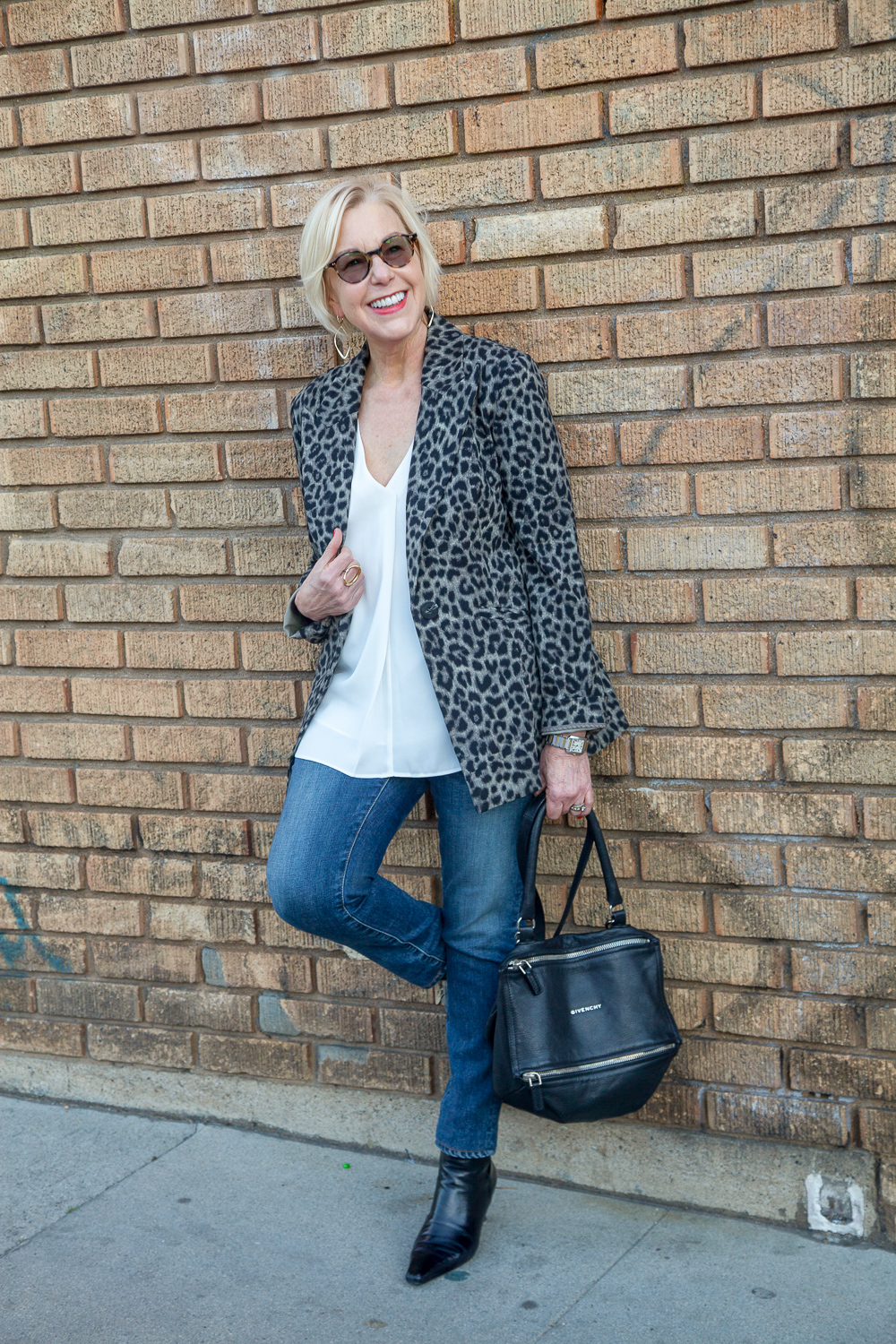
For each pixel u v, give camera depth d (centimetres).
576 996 213
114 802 288
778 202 221
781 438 226
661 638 239
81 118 267
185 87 259
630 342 234
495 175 239
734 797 237
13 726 294
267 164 255
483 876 220
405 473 214
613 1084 210
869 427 221
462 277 244
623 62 227
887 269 216
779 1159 238
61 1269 225
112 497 278
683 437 233
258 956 279
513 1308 210
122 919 290
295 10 248
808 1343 197
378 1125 271
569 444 241
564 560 212
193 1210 246
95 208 269
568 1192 253
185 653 277
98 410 276
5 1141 280
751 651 233
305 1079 277
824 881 232
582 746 212
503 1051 210
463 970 226
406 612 213
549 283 238
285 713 271
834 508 225
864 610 225
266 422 264
